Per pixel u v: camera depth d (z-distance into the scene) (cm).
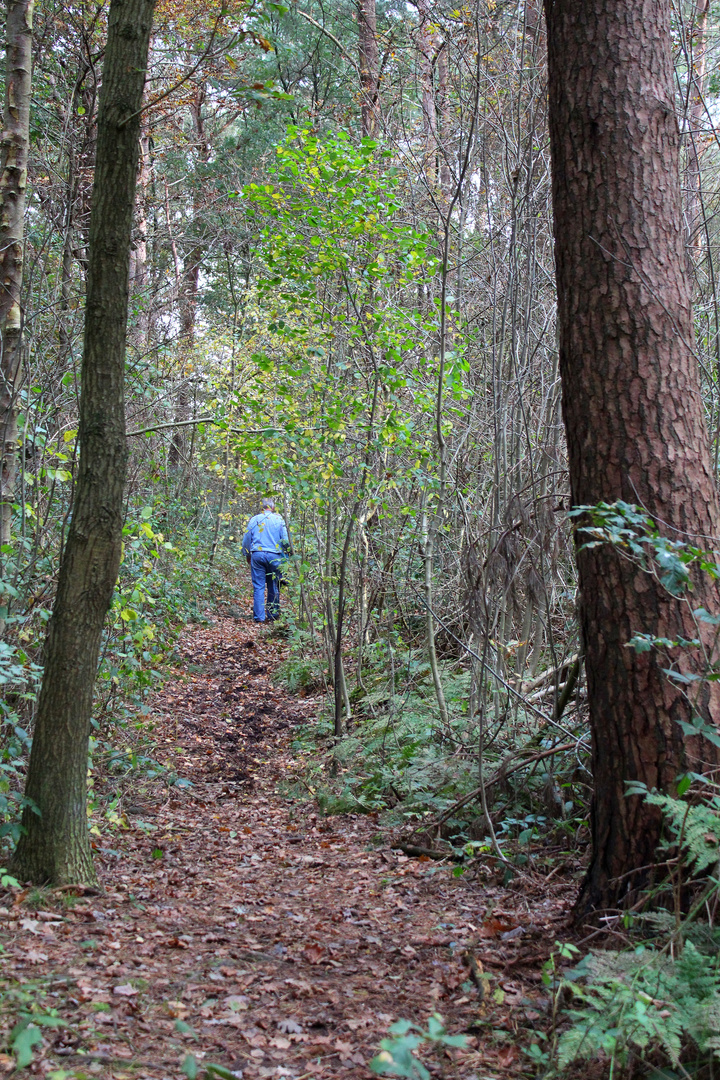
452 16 764
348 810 673
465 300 954
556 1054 267
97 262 449
